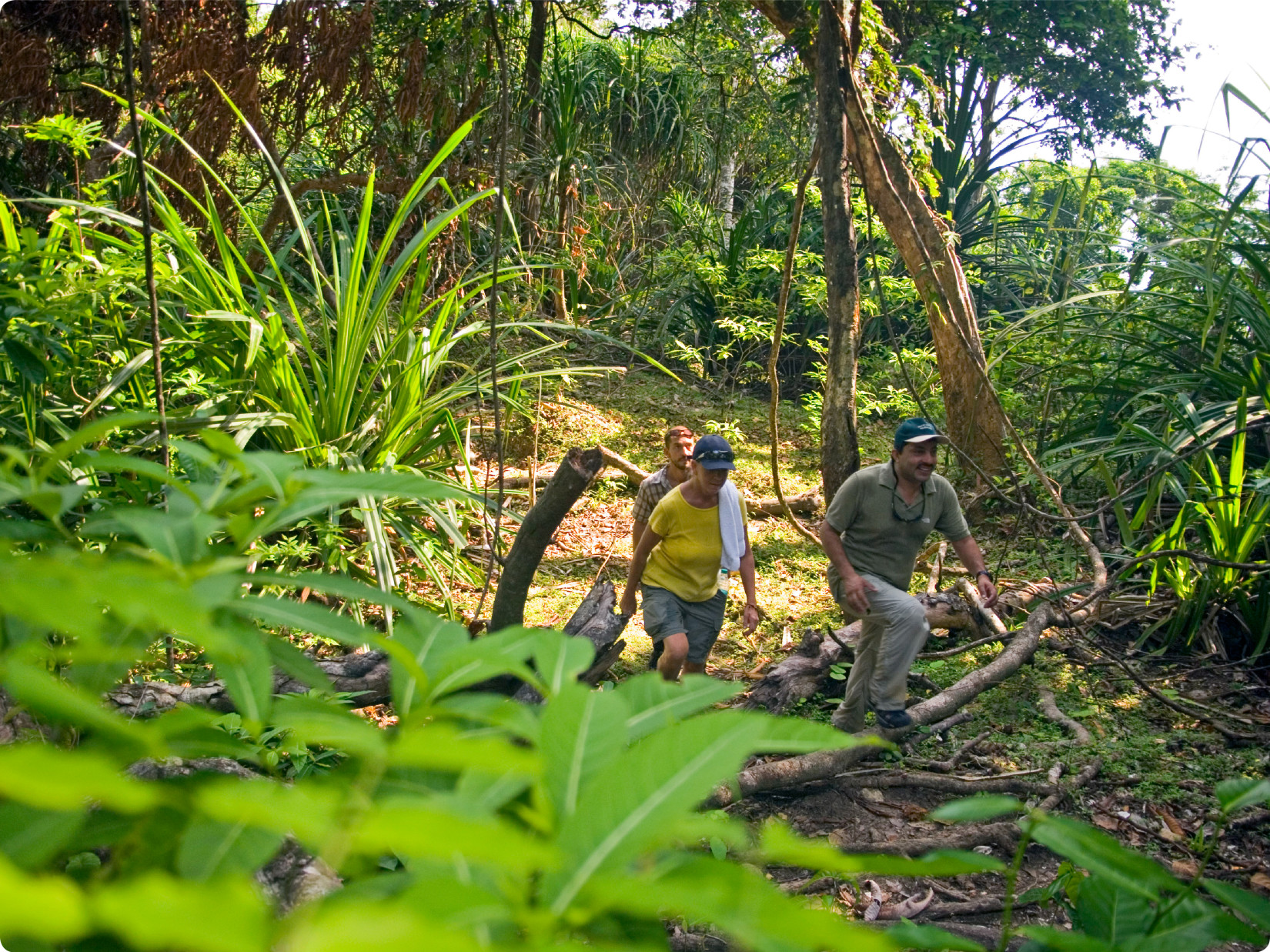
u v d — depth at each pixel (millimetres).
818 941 489
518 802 911
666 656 4516
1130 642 6039
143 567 807
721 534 4617
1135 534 7035
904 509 4398
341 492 889
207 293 5668
